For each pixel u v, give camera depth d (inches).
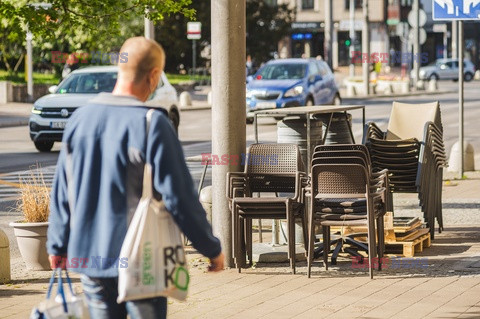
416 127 992.2
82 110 362.3
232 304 650.8
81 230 354.6
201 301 660.1
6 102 3218.5
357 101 3767.2
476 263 789.9
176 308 639.1
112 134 353.1
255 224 1026.1
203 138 2199.8
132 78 364.5
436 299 657.6
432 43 7731.3
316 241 882.8
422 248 866.1
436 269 766.5
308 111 869.8
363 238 864.3
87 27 1026.7
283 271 772.0
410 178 932.0
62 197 363.6
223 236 788.6
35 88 3321.9
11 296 686.5
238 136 792.9
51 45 3171.8
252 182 819.4
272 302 656.4
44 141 1843.0
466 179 1407.5
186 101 3299.7
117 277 351.9
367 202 740.7
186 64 5260.8
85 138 356.5
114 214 351.3
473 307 631.8
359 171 741.3
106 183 352.5
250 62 5024.6
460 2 1344.7
